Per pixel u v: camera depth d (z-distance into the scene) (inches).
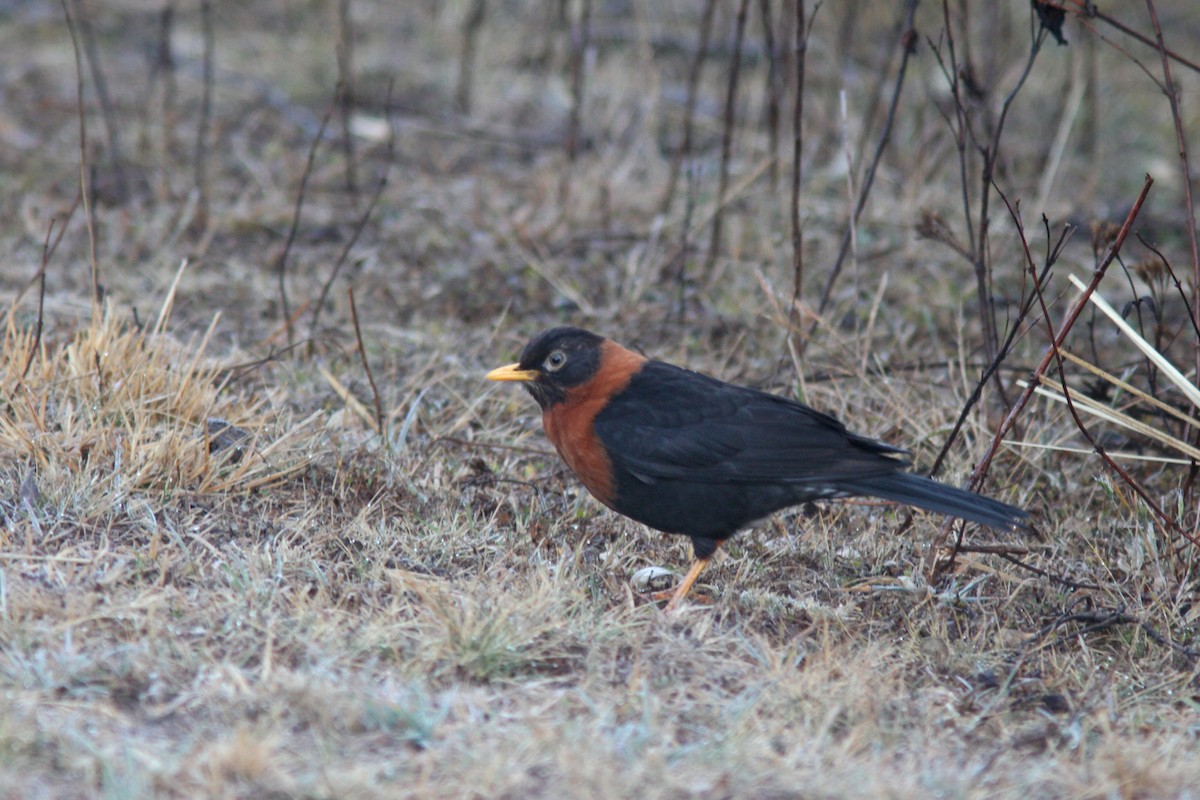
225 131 674.2
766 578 370.0
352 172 609.0
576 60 610.2
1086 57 752.3
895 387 469.7
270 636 289.4
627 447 350.6
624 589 349.7
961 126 426.3
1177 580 366.6
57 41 753.0
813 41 749.3
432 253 570.3
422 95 733.9
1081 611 354.0
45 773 236.2
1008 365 471.8
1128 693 312.7
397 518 372.8
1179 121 375.2
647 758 250.8
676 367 368.8
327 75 743.1
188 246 559.2
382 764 247.9
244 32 786.2
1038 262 559.8
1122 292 539.8
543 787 244.4
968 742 283.6
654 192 616.7
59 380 399.9
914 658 323.3
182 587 315.9
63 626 284.2
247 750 238.8
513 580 339.0
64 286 509.4
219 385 437.4
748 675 301.9
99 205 583.8
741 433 346.0
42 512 340.5
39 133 652.7
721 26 776.9
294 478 386.9
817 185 624.7
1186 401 438.0
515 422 455.2
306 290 530.3
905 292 543.2
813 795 246.4
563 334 362.6
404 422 432.1
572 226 593.9
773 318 471.5
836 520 406.6
